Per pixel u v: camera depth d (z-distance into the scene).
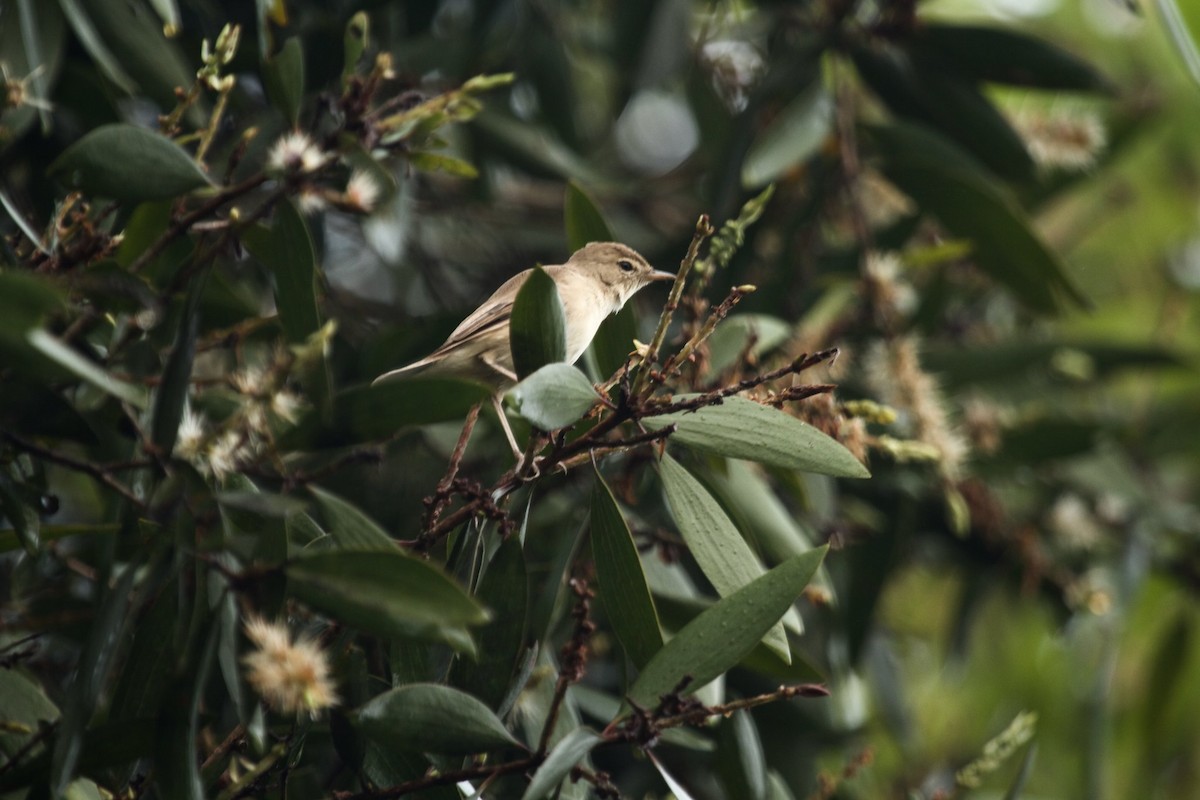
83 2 9.98
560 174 13.52
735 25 14.15
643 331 12.09
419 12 13.16
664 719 6.22
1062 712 16.20
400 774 7.10
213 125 7.36
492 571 7.09
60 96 9.95
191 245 7.98
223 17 11.18
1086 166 13.77
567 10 14.68
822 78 12.48
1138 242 17.80
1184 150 17.09
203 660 6.02
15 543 7.30
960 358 12.76
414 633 5.77
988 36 12.43
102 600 7.17
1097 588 13.70
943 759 15.66
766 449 6.96
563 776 6.05
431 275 14.44
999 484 13.56
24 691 7.54
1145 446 14.95
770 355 11.26
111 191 6.79
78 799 6.76
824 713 11.38
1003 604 16.88
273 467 7.30
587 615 6.50
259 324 8.15
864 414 8.05
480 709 6.38
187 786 5.96
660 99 18.00
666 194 15.37
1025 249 11.96
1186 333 17.48
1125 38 16.83
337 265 15.33
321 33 11.18
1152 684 14.78
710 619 6.67
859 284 11.38
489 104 13.52
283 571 5.94
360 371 10.92
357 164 6.94
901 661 16.88
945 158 12.24
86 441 7.16
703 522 7.18
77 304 7.16
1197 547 14.69
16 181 10.31
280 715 7.89
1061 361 14.80
